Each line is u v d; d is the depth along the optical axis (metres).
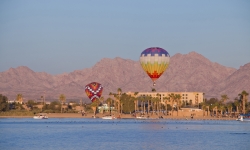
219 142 148.38
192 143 144.38
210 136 174.50
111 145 136.38
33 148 128.00
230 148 130.75
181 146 135.00
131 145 136.62
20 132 194.12
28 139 157.75
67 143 142.38
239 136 175.00
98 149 125.81
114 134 182.25
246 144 141.88
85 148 128.25
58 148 128.00
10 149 125.56
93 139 157.88
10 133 188.25
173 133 189.75
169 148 129.88
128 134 182.38
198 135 179.50
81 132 193.75
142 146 134.12
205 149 128.12
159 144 140.38
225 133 191.38
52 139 157.88
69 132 194.12
